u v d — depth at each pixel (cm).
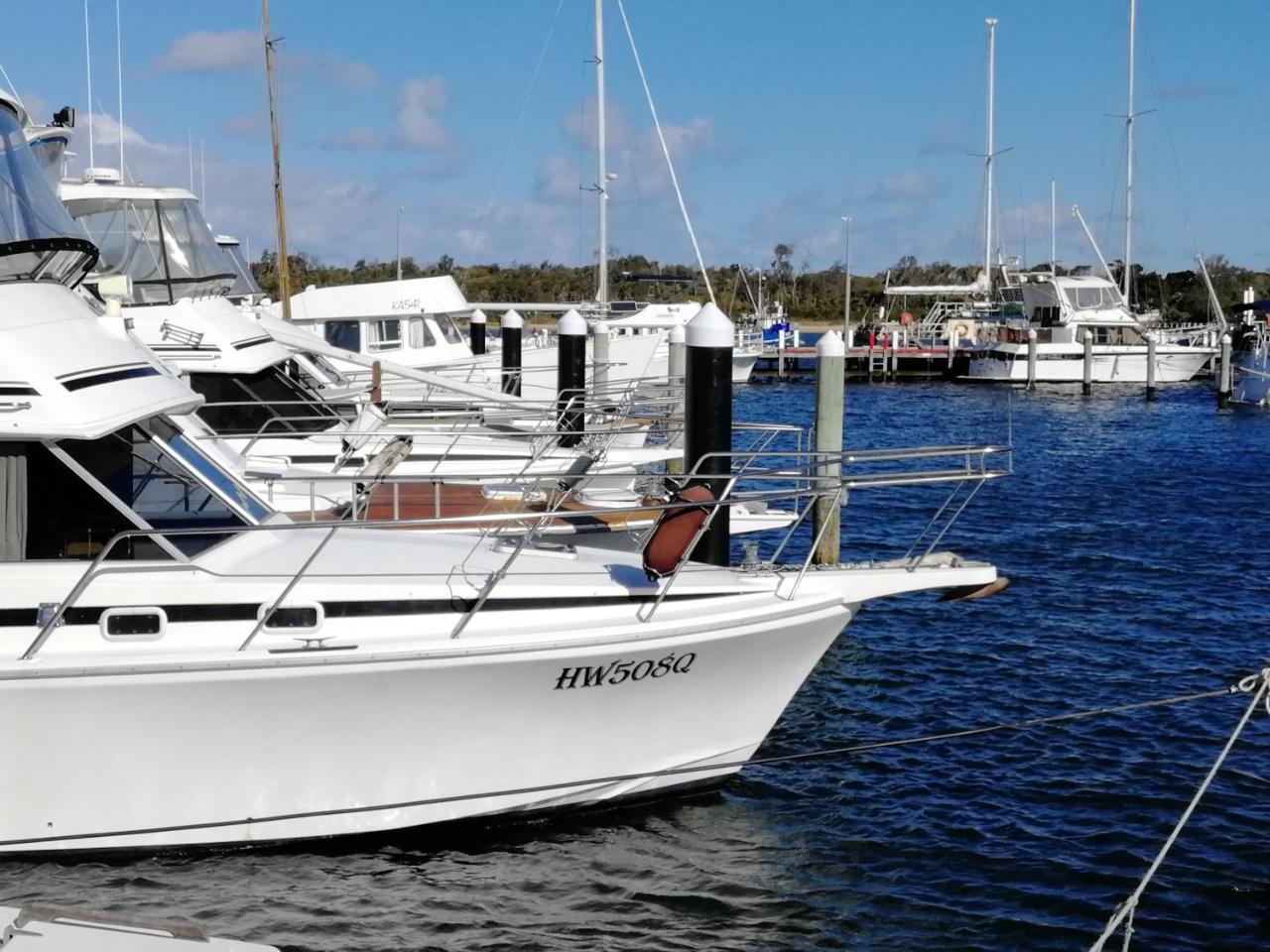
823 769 1023
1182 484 2631
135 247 1468
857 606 932
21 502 776
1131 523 2145
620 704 841
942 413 4331
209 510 841
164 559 789
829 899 811
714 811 928
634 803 900
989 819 935
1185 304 8775
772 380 5756
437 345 2466
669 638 820
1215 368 5559
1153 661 1323
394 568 834
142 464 818
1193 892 832
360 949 732
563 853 844
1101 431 3778
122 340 864
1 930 514
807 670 891
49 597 759
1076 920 797
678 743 872
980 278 6769
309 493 1145
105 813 767
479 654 782
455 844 841
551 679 809
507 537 1001
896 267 9206
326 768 792
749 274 8456
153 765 764
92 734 750
